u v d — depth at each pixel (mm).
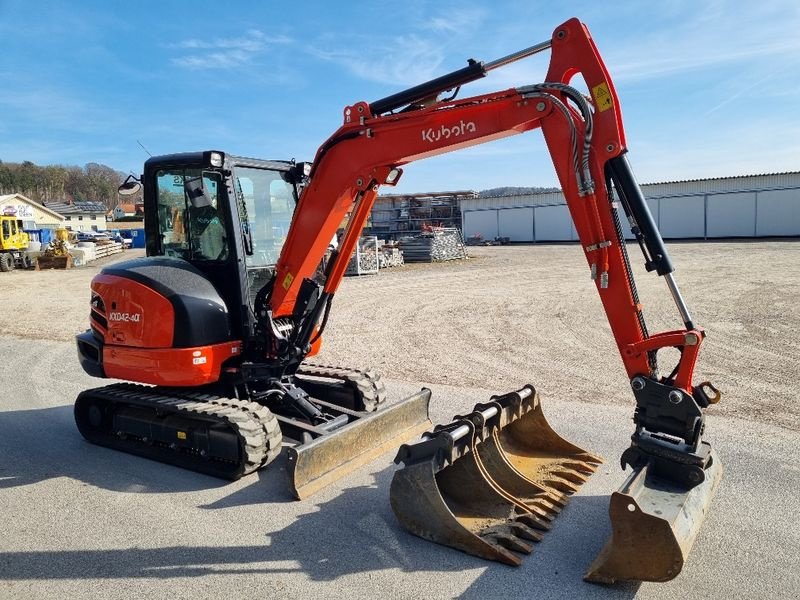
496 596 3529
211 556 4035
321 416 5652
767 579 3650
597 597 3498
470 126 4383
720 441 5801
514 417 5043
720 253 27266
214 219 5730
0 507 4824
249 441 5023
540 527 4238
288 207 6344
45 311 16469
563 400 7305
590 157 3898
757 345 9898
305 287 5543
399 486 4238
